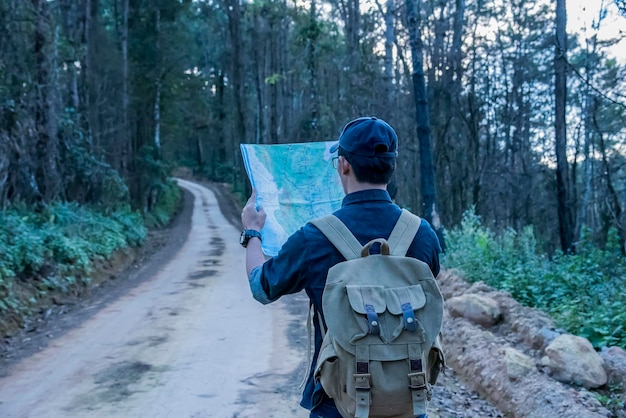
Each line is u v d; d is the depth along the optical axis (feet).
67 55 64.49
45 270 37.11
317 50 111.45
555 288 28.27
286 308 32.32
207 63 201.46
